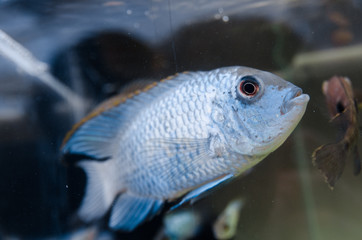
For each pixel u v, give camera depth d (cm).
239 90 16
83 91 26
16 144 27
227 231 22
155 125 17
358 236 22
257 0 23
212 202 22
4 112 27
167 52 23
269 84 16
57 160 26
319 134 20
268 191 22
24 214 26
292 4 23
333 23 23
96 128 19
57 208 25
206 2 23
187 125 17
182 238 23
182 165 17
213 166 17
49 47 27
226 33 22
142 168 18
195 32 23
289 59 22
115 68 25
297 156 21
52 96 27
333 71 22
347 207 22
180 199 18
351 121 18
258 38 22
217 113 16
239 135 16
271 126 16
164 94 17
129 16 24
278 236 23
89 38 25
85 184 21
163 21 23
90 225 23
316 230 22
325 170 17
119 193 19
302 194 22
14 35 27
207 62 22
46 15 26
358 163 18
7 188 27
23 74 27
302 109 16
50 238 26
